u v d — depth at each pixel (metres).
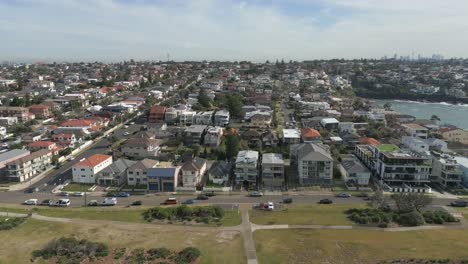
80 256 63.59
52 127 153.25
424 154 105.12
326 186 97.69
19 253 64.69
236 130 150.00
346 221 76.31
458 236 69.75
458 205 84.94
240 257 62.88
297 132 140.88
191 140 135.75
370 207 82.94
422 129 147.62
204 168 107.50
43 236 70.69
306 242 67.62
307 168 99.56
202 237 70.06
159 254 63.69
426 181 96.56
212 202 87.94
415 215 75.19
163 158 118.12
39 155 109.88
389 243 67.12
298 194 92.88
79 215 80.44
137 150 120.94
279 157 106.06
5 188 97.50
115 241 68.69
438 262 60.47
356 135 136.12
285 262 61.28
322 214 79.88
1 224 74.50
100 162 104.94
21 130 153.12
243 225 75.06
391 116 182.38
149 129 148.88
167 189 96.31
